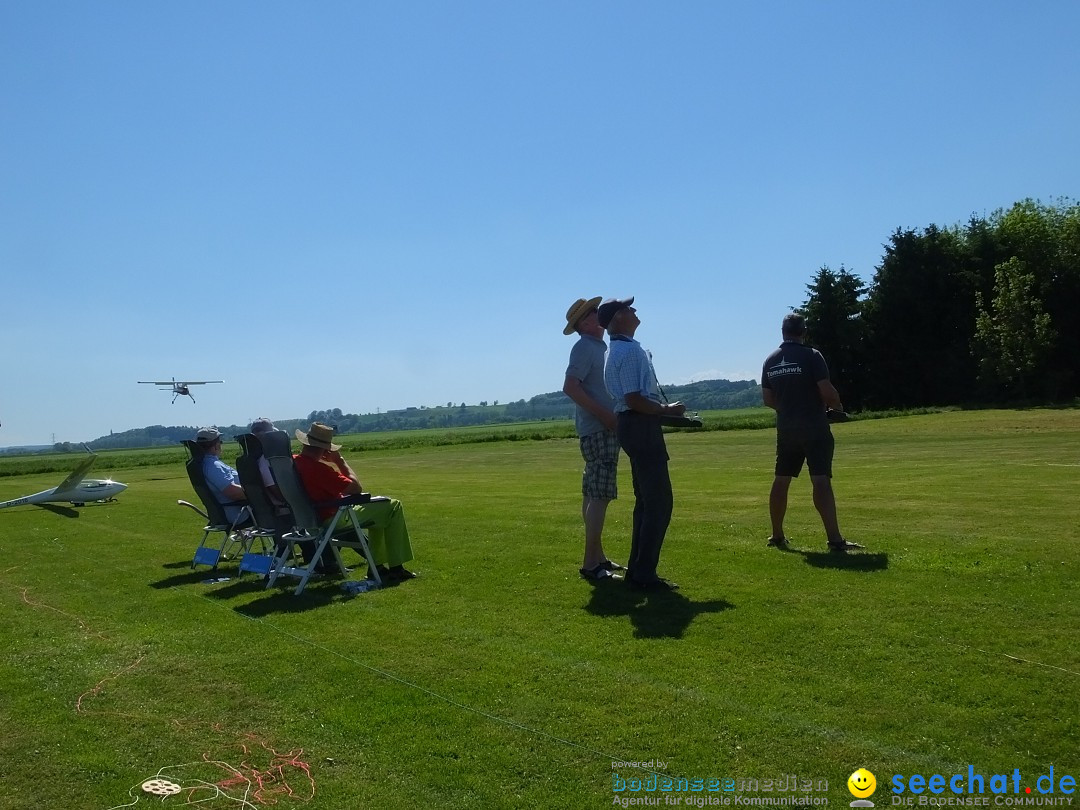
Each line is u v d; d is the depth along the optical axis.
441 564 7.64
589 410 6.52
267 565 7.41
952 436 28.72
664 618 5.45
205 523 12.32
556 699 4.26
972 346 52.19
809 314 57.34
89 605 6.96
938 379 54.31
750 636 4.98
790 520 9.02
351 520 7.04
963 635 4.79
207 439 8.65
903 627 4.96
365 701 4.41
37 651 5.62
